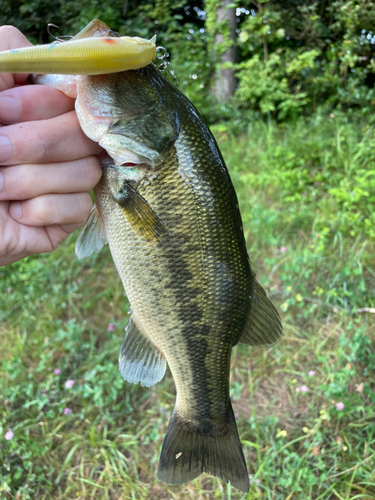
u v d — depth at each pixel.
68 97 0.21
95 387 0.46
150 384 0.27
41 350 0.54
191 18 1.72
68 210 0.21
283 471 0.39
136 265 0.24
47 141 0.19
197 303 0.25
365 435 0.42
